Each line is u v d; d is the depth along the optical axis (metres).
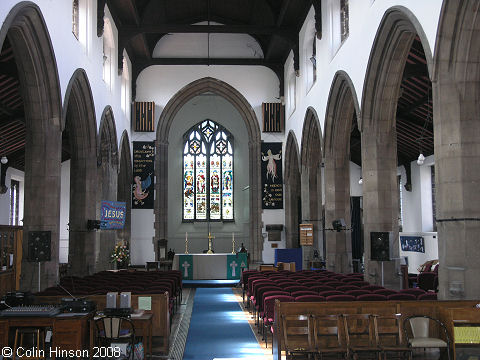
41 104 14.12
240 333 12.23
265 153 28.94
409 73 16.58
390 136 15.29
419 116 20.97
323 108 20.34
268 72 29.38
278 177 28.86
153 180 28.23
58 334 8.20
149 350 9.51
